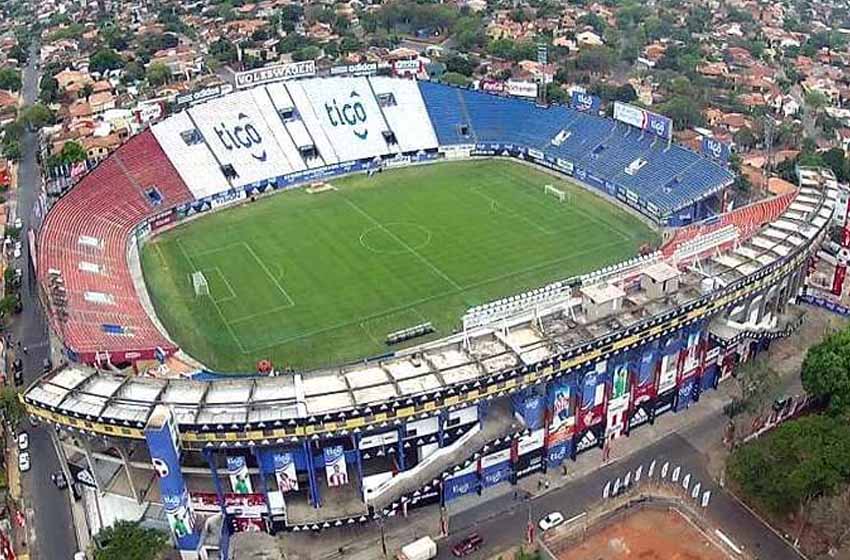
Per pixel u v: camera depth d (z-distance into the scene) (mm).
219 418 74625
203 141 171250
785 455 78500
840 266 120312
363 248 142625
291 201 165500
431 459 81812
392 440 79812
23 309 128875
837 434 78875
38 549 80875
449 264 135375
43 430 99312
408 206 160625
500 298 123125
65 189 160375
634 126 171500
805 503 77500
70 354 97875
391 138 184500
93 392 79375
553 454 88688
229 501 79625
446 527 81188
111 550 72062
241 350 111875
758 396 92938
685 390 97938
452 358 83125
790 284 111312
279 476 77688
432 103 192250
